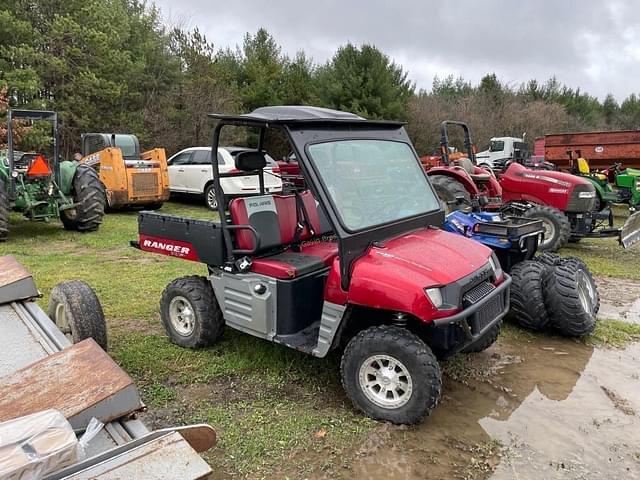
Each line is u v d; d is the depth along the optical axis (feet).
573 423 10.48
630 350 14.15
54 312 11.30
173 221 13.07
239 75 86.33
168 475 4.62
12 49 45.52
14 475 4.30
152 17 65.10
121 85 53.21
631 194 34.32
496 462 9.17
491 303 11.09
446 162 27.68
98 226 29.32
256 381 11.81
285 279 11.12
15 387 5.96
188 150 40.55
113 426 5.74
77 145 50.70
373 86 82.02
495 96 122.42
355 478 8.66
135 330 14.56
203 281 13.28
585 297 14.96
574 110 143.13
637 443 9.83
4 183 24.90
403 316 10.09
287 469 8.84
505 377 12.44
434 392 9.58
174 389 11.40
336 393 11.34
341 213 10.25
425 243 11.05
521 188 27.17
